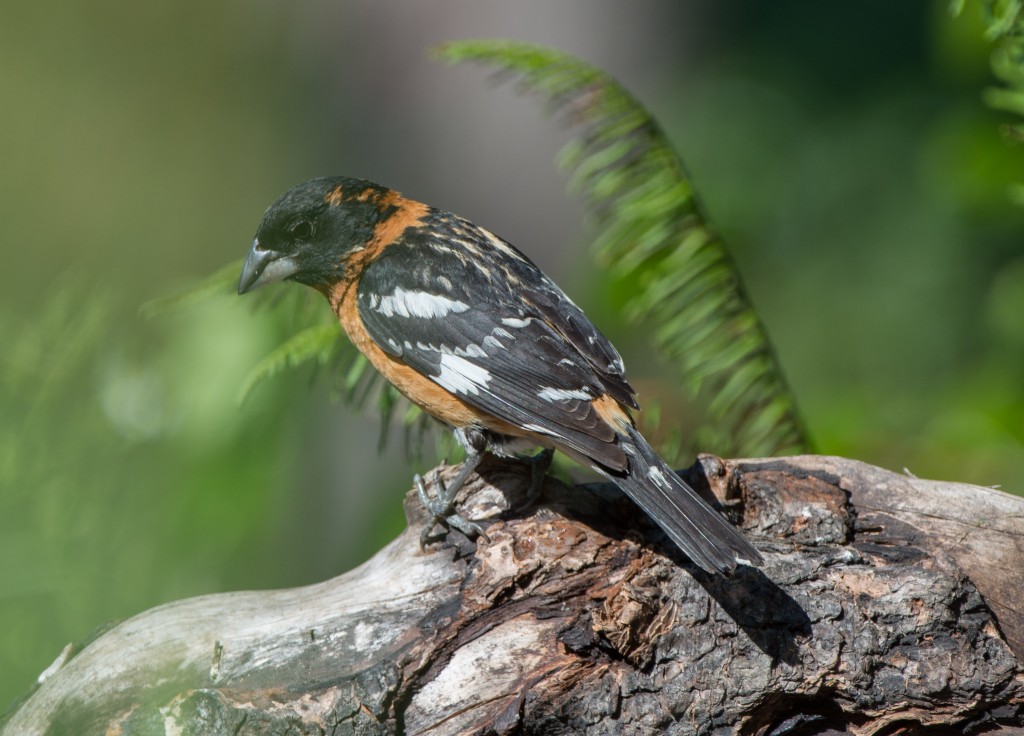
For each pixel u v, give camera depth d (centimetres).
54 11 2378
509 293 830
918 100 1920
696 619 655
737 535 660
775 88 2000
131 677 691
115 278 2127
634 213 919
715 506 706
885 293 1706
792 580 660
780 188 1869
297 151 1991
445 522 720
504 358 800
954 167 1171
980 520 699
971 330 1639
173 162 2358
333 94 1833
